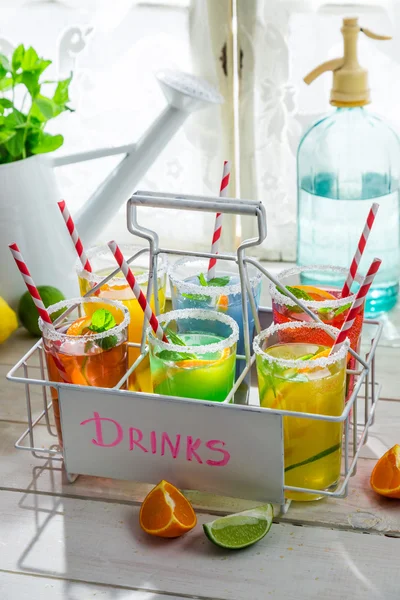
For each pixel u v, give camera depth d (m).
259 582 0.69
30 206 1.06
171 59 1.21
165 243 1.34
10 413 0.94
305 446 0.74
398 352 1.04
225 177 0.84
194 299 0.85
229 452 0.74
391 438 0.87
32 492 0.82
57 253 1.10
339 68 1.06
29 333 1.12
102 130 1.29
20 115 1.07
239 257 0.76
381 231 1.14
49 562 0.73
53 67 1.26
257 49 1.17
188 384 0.76
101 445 0.78
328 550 0.72
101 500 0.80
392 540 0.73
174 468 0.77
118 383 0.78
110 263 1.03
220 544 0.71
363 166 1.12
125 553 0.73
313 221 1.17
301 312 0.81
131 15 1.20
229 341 0.76
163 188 1.31
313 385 0.72
